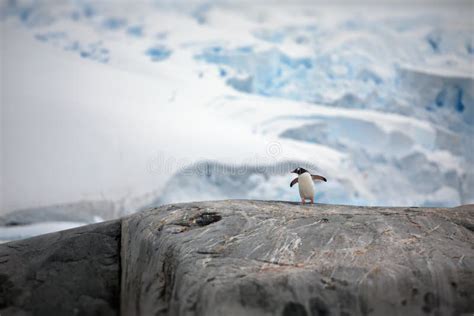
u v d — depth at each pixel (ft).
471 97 445.37
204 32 604.08
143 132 371.97
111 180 327.26
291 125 427.33
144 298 80.28
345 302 67.51
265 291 66.95
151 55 581.12
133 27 640.99
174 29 622.13
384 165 418.51
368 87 502.38
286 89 516.32
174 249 79.97
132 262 89.20
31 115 356.38
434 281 70.44
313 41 570.05
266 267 72.23
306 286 68.03
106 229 101.14
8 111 356.59
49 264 93.61
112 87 434.71
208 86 497.05
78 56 490.90
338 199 369.91
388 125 428.97
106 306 89.76
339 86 507.30
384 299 68.33
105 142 350.23
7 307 87.51
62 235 100.37
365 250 75.72
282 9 627.46
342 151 423.64
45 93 387.75
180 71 525.34
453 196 399.65
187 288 70.79
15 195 297.33
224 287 67.21
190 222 87.92
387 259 73.51
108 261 95.55
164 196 329.93
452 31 531.50
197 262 74.33
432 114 462.19
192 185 343.26
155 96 446.19
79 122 364.17
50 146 336.29
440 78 461.78
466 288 70.38
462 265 72.84
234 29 606.96
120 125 372.17
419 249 76.18
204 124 405.80
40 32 626.23
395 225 82.89
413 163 415.85
